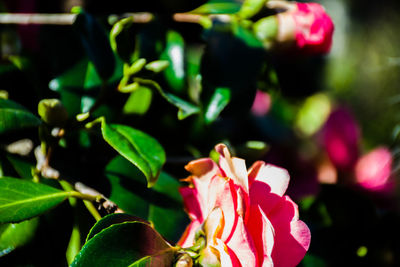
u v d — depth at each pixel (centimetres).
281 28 52
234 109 51
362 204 56
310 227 55
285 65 55
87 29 48
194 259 39
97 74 49
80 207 44
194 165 41
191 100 52
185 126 54
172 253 39
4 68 51
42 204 41
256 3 52
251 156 52
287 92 58
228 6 54
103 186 46
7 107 43
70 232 43
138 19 53
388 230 56
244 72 51
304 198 57
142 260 38
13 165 46
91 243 38
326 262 54
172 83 52
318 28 52
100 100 47
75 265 37
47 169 45
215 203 39
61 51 51
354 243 55
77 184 44
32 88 51
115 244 38
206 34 52
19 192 41
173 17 54
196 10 54
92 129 48
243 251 37
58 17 52
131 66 45
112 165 47
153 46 53
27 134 46
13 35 56
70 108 49
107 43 49
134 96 51
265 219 38
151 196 46
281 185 40
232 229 38
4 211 40
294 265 39
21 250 42
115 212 42
